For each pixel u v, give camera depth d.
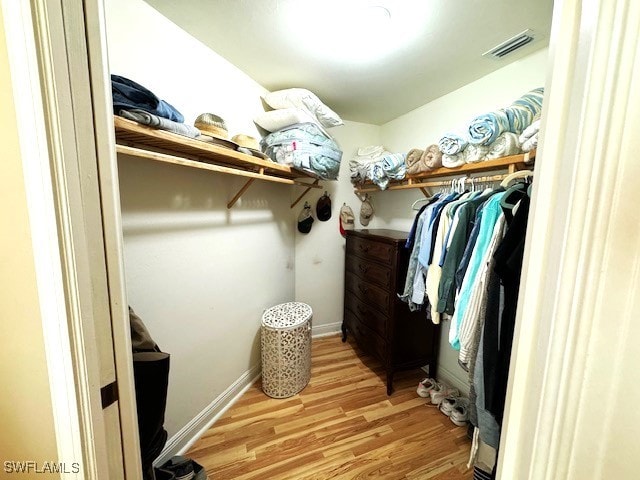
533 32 1.22
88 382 0.50
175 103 1.27
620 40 0.30
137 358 0.79
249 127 1.77
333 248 2.69
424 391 1.80
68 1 0.44
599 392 0.36
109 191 0.53
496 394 0.89
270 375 1.79
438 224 1.41
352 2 1.07
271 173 1.88
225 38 1.34
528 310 0.42
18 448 0.58
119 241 0.55
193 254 1.42
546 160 0.38
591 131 0.33
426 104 2.09
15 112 0.45
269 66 1.60
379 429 1.52
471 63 1.50
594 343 0.35
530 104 1.22
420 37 1.28
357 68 1.58
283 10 1.13
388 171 1.87
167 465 1.14
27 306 0.51
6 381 0.57
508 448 0.45
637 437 0.34
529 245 0.41
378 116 2.40
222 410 1.65
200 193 1.44
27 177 0.45
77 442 0.50
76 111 0.46
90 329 0.50
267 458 1.33
